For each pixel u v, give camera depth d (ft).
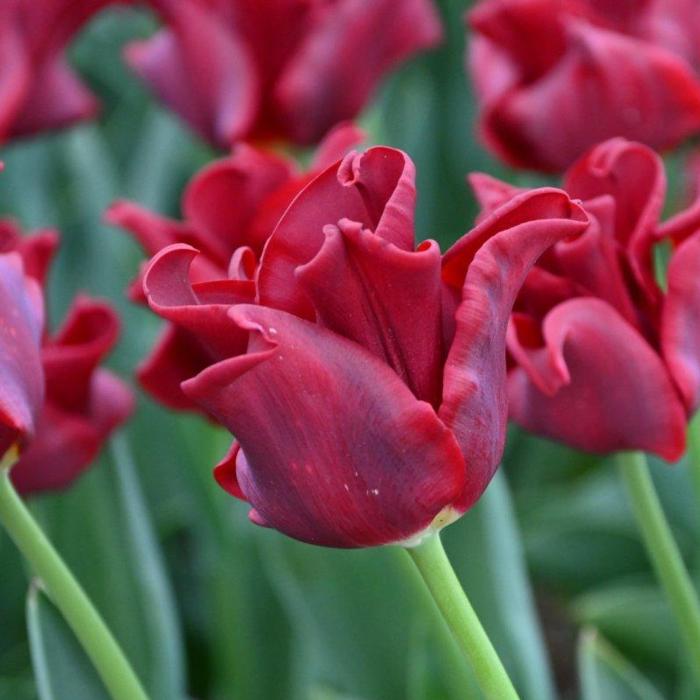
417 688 3.45
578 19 3.53
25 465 3.24
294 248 2.79
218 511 3.80
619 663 3.46
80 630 3.07
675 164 4.01
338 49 3.72
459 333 2.79
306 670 3.61
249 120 3.72
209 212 3.21
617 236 3.08
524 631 3.44
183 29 3.72
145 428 4.19
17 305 2.96
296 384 2.78
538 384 3.01
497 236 2.79
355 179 2.78
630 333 3.02
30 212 4.69
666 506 3.97
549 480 4.58
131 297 3.24
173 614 3.56
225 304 2.81
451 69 4.90
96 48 5.46
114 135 5.44
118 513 3.47
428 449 2.80
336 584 3.56
